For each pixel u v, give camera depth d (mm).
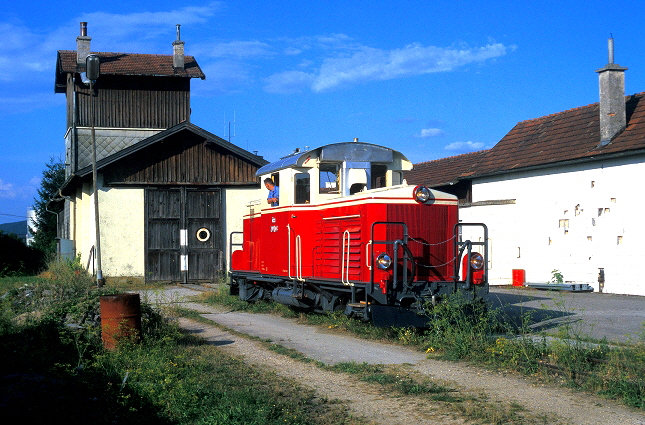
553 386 8172
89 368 8523
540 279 22703
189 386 7797
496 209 24141
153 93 32031
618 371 8172
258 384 8312
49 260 24781
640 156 19141
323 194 14273
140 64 32406
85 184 27312
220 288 21234
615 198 19953
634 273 19328
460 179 26391
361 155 14086
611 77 20938
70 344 9938
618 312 15227
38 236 46781
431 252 12359
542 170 22750
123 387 7609
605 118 20938
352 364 9406
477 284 12055
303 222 14422
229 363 9594
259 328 13555
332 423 6750
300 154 14070
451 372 9008
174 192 27031
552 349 9508
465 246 12188
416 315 11461
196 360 9531
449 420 6801
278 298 15477
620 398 7516
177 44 32375
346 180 13938
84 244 27250
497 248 24094
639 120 20797
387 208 12125
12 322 11359
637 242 19219
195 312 16000
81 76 30484
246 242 18359
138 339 10188
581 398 7598
